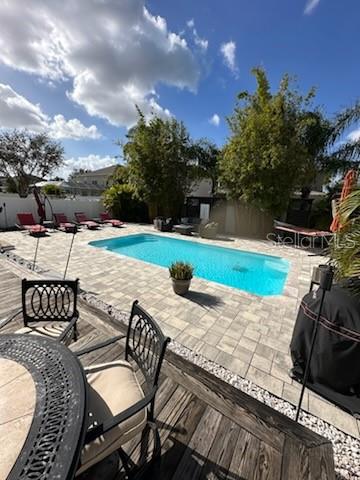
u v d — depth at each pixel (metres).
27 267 5.40
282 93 9.80
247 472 1.35
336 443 1.73
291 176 9.80
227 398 1.86
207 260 8.36
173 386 1.96
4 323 2.18
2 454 0.82
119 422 1.06
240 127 10.76
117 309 3.68
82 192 25.39
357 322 1.95
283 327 3.35
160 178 13.36
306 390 2.21
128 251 9.26
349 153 10.37
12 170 20.14
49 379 1.15
